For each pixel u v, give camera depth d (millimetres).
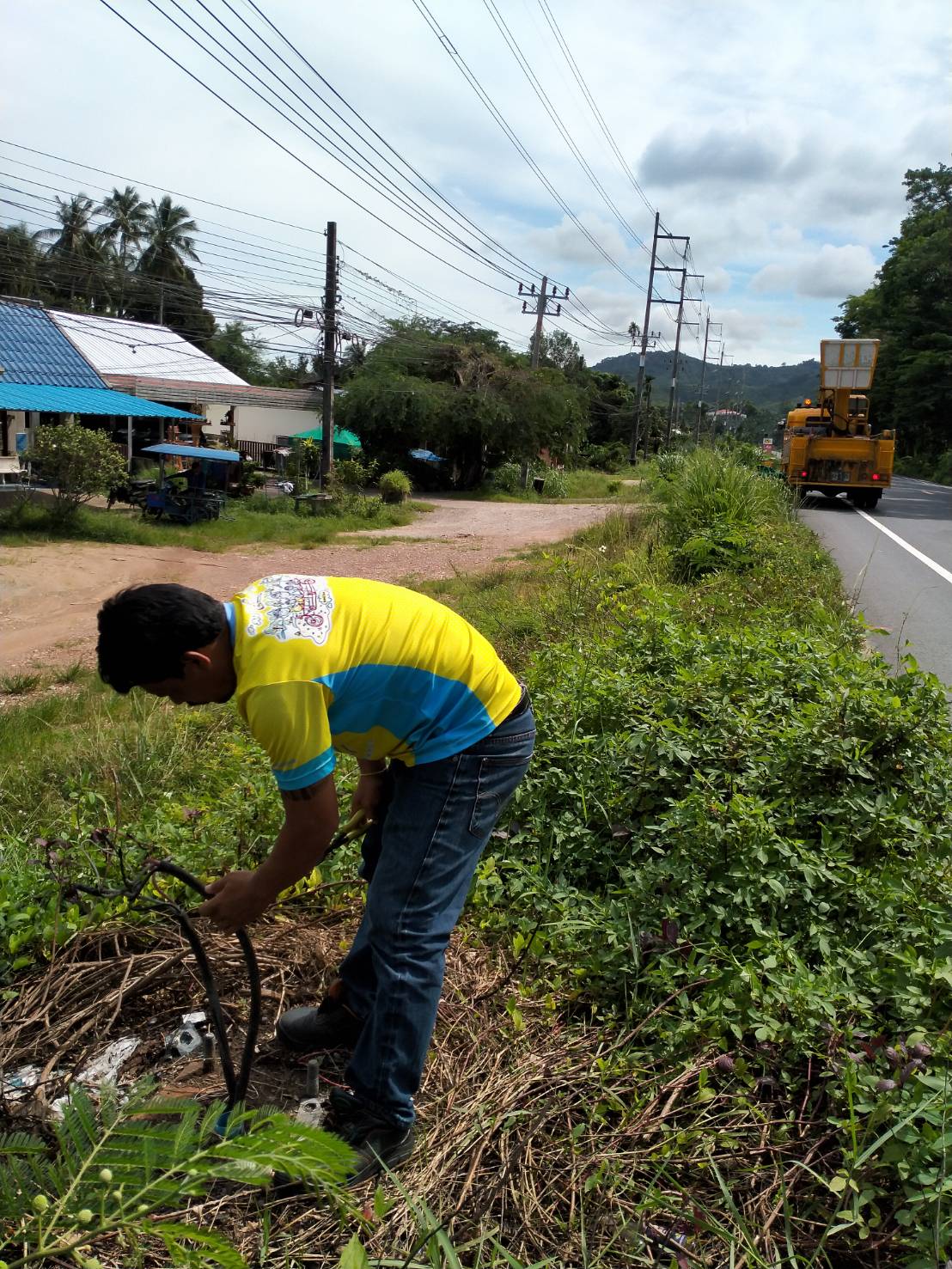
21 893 3084
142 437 28422
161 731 5914
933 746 4016
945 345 51438
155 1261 1912
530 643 7035
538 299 37625
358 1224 2014
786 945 2750
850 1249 1986
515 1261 1846
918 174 57156
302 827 2021
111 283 45719
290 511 24781
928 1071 2225
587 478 46250
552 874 3576
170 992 2814
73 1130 1651
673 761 3980
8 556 15977
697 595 7906
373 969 2480
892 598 10188
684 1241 1999
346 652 2061
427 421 34719
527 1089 2381
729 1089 2426
